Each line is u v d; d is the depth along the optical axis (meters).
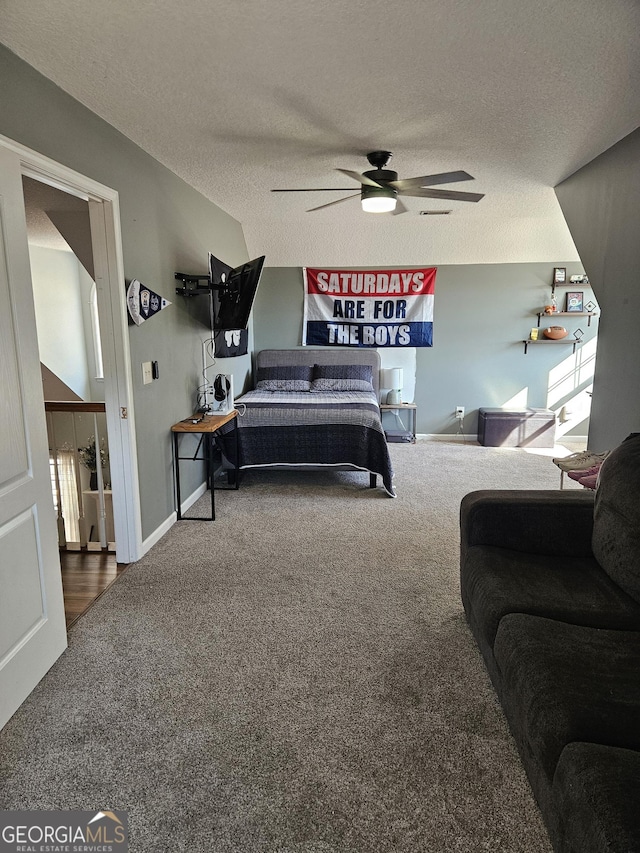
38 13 1.81
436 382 6.59
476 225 5.73
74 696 2.06
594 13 1.84
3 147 1.92
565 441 6.50
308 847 1.47
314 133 3.04
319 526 3.83
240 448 4.69
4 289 1.91
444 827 1.53
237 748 1.81
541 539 2.28
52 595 2.23
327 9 1.82
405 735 1.87
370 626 2.54
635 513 1.93
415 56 2.16
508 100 2.61
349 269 6.43
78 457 3.42
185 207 4.08
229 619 2.61
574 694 1.40
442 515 4.06
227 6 1.79
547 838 1.49
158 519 3.60
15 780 1.68
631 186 3.11
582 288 6.20
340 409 4.75
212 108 2.68
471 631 2.45
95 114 2.72
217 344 4.84
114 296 2.96
